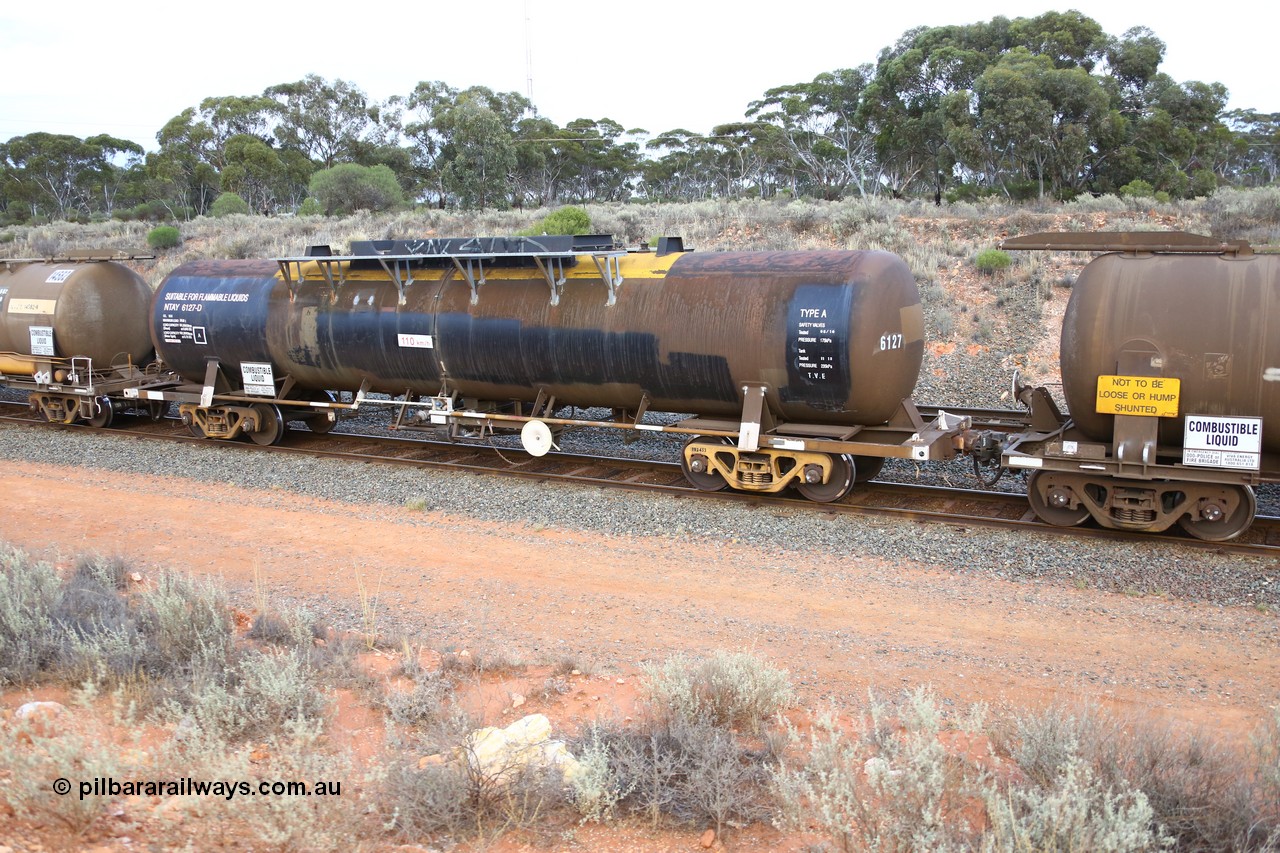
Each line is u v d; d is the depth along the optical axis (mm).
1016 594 9656
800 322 12133
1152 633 8555
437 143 68812
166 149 71812
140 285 20328
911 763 5215
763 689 6746
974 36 48094
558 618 9180
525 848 5074
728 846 5145
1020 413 14836
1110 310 10609
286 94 72375
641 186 75312
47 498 14281
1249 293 10086
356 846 4855
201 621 7738
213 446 17703
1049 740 5602
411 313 15125
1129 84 46281
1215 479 10398
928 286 23438
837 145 56875
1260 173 63344
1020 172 42781
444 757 5688
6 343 20047
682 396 13430
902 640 8484
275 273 17109
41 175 77688
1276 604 9148
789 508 12789
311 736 5672
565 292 13938
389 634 8578
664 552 11305
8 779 4984
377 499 13922
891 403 12602
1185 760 5543
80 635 7543
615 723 6562
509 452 16625
